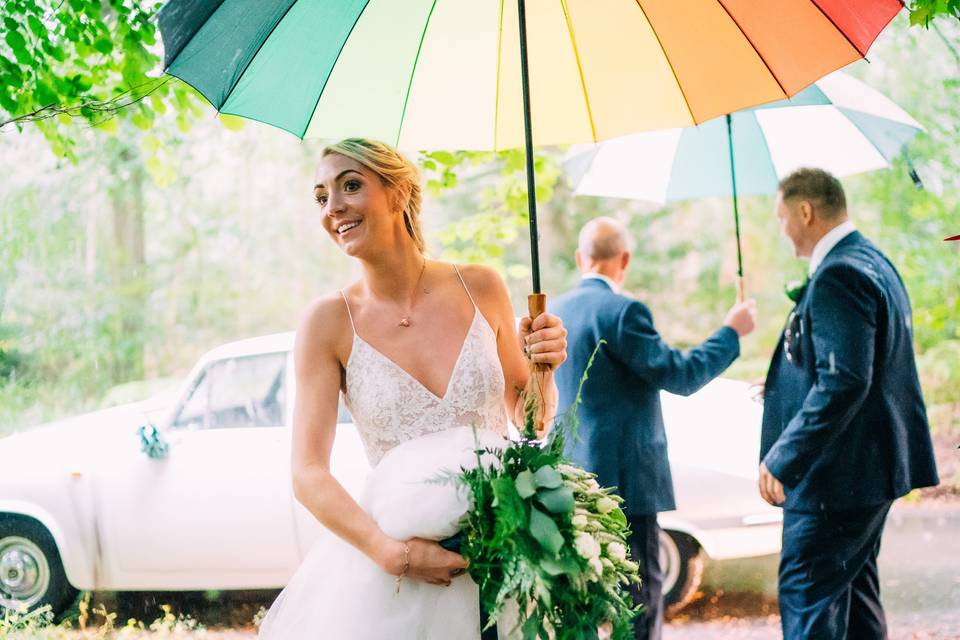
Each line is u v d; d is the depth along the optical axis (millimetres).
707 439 4848
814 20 2285
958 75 8312
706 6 2361
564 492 2115
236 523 4820
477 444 2156
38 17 4043
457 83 2572
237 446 4887
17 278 11414
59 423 5418
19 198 11164
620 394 4000
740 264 4590
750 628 4750
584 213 13000
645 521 3951
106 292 11898
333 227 2400
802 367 3898
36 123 4391
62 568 5027
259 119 2312
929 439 3861
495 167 11500
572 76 2584
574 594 2096
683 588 4840
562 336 2383
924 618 4770
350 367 2457
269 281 12992
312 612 2406
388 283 2473
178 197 12719
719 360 4094
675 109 2557
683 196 4797
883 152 4523
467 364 2455
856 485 3691
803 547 3742
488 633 2256
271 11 2242
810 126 4566
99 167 11094
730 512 4770
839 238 3896
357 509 2260
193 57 2170
